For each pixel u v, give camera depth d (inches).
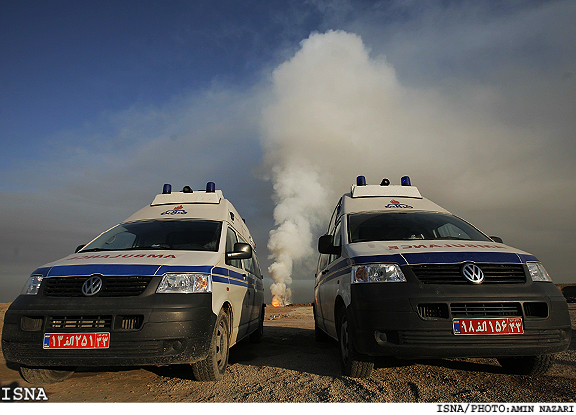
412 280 142.6
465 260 146.1
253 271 283.6
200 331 146.9
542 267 152.5
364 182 249.9
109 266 152.0
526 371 156.3
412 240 174.1
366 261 154.4
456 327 135.1
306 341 307.4
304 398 136.2
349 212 215.5
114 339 137.4
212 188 256.1
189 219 216.4
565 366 171.6
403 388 142.9
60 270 151.7
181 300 146.3
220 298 166.6
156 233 201.9
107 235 203.9
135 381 162.6
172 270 153.9
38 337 139.2
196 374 157.6
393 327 137.3
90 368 184.7
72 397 141.9
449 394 135.0
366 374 155.3
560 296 143.7
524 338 134.6
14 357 140.3
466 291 138.6
